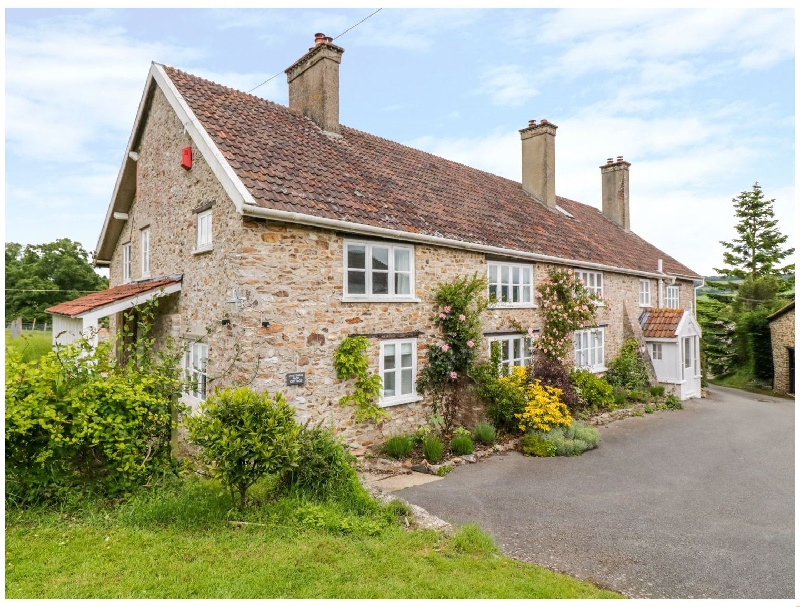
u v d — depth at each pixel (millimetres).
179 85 10250
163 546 4941
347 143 12594
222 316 8492
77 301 11852
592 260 16531
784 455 10141
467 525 5836
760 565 5324
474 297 11734
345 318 9227
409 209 11219
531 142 19469
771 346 23656
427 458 9078
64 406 5742
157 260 11586
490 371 11531
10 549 4742
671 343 18344
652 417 14359
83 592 4070
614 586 4840
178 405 6508
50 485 5730
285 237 8422
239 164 8688
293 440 6008
